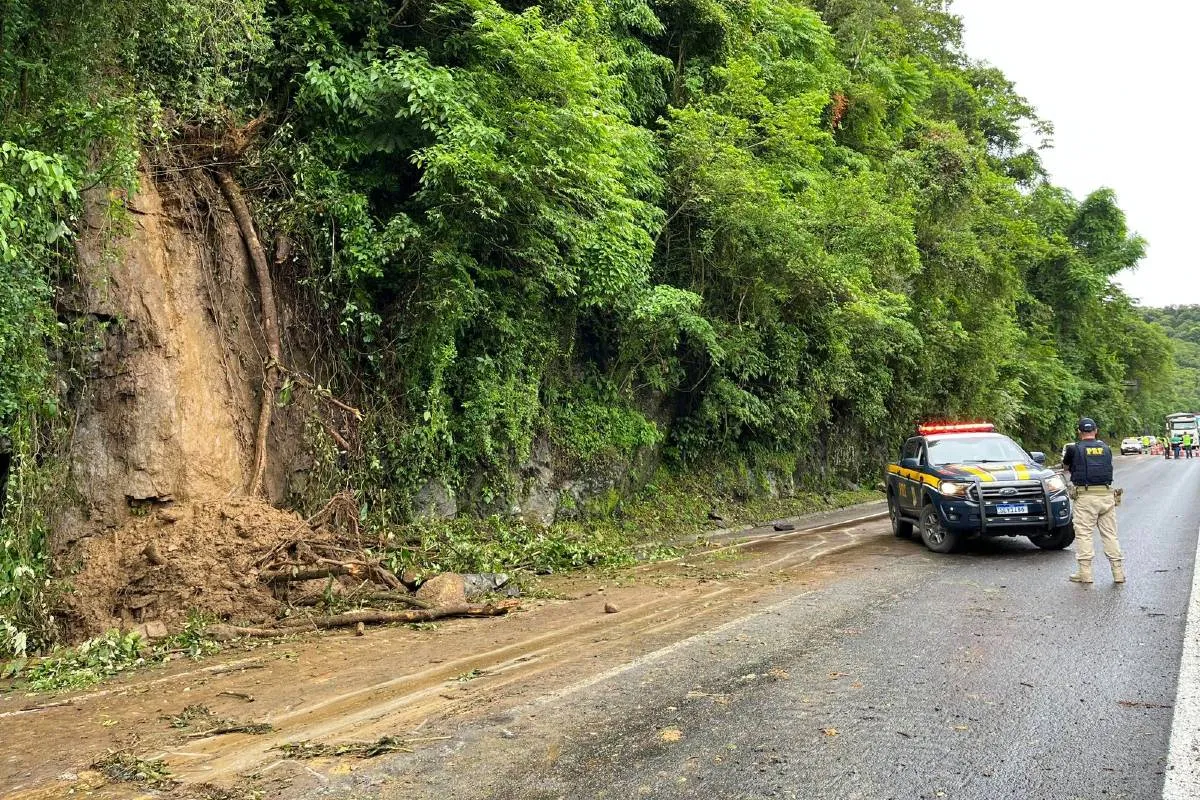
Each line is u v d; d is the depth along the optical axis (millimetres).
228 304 9602
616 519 14539
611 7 14930
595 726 4551
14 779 4035
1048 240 48031
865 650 6004
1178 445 53000
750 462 19109
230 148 9820
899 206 21625
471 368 11492
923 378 25953
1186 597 7500
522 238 11328
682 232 15961
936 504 11094
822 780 3756
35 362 7156
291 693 5438
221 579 7680
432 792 3732
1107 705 4668
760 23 20453
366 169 10836
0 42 7035
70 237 7844
